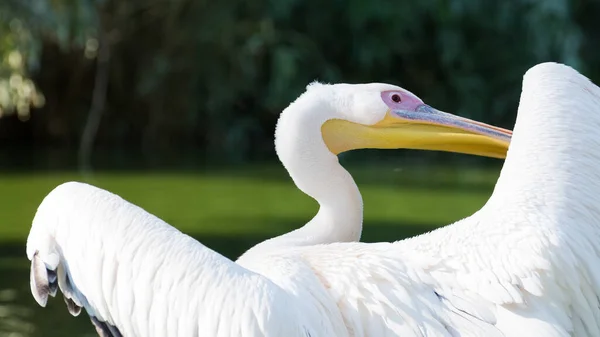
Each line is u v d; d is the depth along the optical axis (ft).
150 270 12.06
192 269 11.96
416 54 90.58
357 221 17.71
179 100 89.76
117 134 91.66
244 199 54.90
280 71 83.41
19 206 51.83
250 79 87.86
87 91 90.63
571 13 89.51
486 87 89.25
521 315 12.35
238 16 87.97
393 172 68.03
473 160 76.89
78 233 12.62
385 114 17.74
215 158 78.79
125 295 12.14
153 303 11.96
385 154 79.61
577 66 84.28
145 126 91.61
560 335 12.24
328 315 12.59
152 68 87.81
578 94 13.62
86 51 85.51
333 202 17.58
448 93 90.58
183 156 80.43
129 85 90.63
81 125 90.68
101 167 70.49
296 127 17.60
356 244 13.98
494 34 88.48
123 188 58.65
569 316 12.55
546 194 12.76
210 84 88.38
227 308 11.62
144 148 88.69
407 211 50.55
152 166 71.56
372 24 88.53
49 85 89.51
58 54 87.76
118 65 89.76
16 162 73.92
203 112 90.12
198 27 87.45
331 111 17.72
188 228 45.29
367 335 12.60
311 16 88.38
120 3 86.63
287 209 51.31
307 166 17.57
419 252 13.17
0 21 64.18
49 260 12.98
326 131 17.76
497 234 12.71
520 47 87.81
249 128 88.63
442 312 12.53
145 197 55.01
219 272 11.92
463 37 88.63
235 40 87.76
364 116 17.66
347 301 12.84
